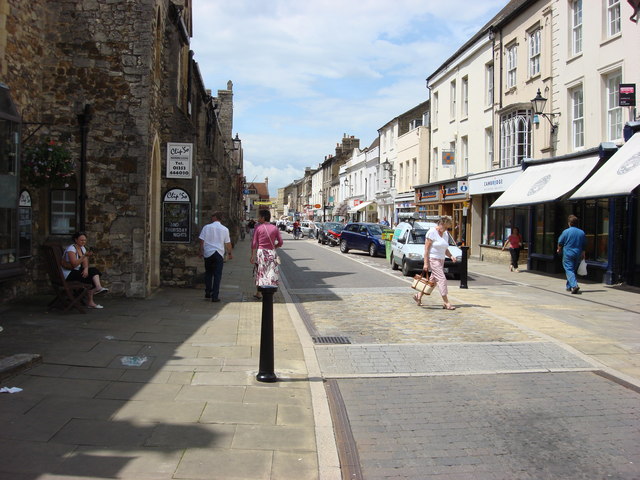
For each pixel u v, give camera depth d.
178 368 6.07
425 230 17.88
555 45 17.97
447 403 5.37
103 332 7.49
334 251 29.39
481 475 3.86
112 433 4.29
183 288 12.29
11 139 7.83
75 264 8.68
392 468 3.97
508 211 22.03
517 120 20.38
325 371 6.38
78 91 10.16
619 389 5.83
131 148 10.24
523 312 10.25
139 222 10.28
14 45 8.95
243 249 30.30
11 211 7.89
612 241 14.26
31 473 3.56
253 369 6.18
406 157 36.44
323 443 4.31
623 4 14.55
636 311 10.46
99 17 10.20
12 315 8.24
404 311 10.39
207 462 3.90
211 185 18.45
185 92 17.00
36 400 4.87
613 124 15.30
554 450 4.28
